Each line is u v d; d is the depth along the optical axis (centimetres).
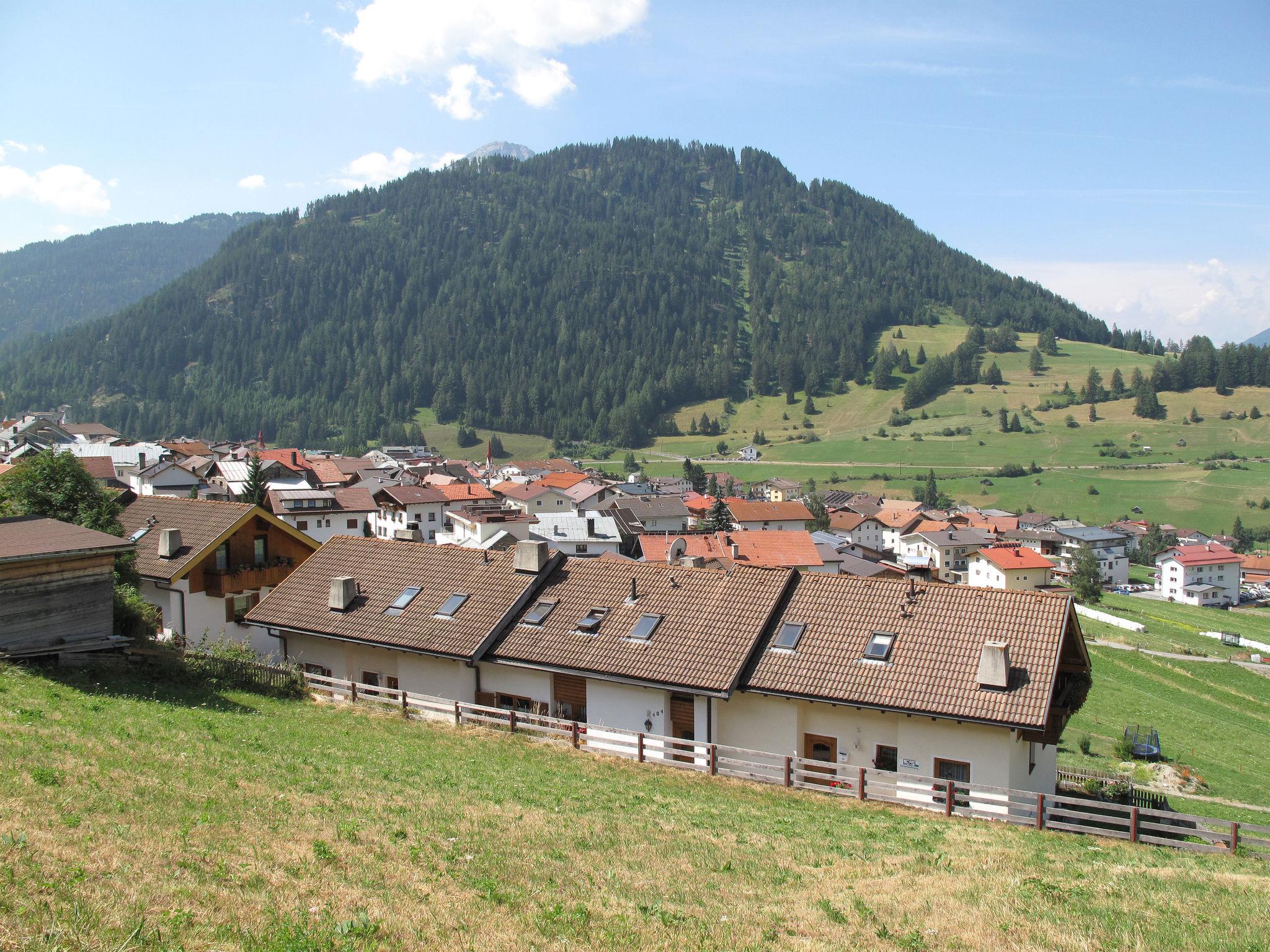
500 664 3206
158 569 4153
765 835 2047
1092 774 3981
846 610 3031
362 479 15538
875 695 2670
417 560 3888
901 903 1572
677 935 1342
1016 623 2781
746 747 2898
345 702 3216
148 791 1692
